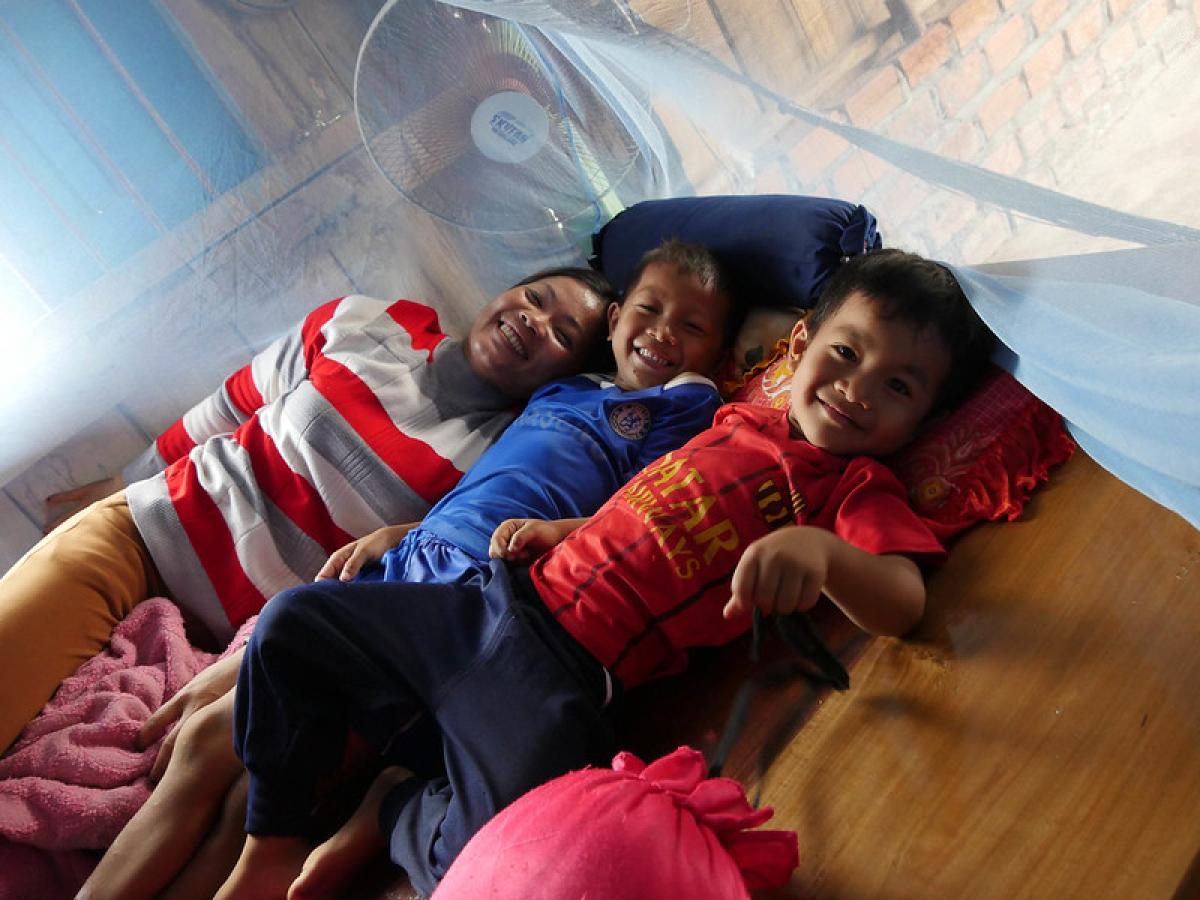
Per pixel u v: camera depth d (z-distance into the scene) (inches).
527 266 73.7
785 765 34.9
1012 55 50.8
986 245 46.3
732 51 49.5
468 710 37.9
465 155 62.4
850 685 36.9
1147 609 34.9
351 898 39.4
